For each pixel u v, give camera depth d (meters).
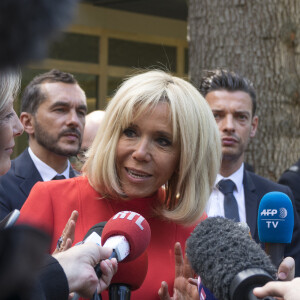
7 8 0.40
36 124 3.36
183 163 1.93
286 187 3.38
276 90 4.77
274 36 4.77
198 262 1.19
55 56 9.37
